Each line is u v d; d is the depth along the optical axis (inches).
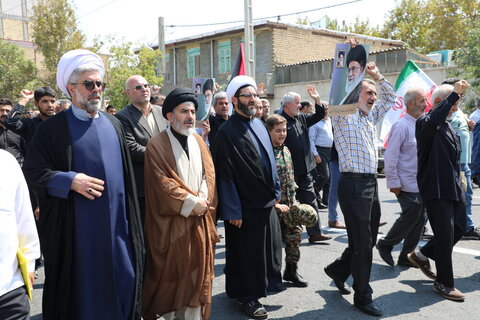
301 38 916.0
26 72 1060.5
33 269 101.3
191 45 1031.6
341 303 163.3
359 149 154.1
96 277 113.0
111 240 114.6
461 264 199.6
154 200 134.1
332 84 156.9
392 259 199.5
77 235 112.0
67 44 971.3
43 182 110.3
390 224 277.0
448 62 799.7
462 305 159.0
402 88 309.3
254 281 154.3
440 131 163.2
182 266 131.3
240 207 152.5
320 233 240.8
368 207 152.7
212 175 142.8
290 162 181.0
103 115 122.7
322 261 210.2
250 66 671.1
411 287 176.1
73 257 112.3
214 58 989.8
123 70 829.2
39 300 178.1
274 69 877.2
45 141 114.2
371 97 158.6
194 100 137.6
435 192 161.0
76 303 112.2
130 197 121.3
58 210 111.7
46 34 964.0
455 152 164.6
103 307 113.1
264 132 162.1
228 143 154.3
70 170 113.1
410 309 156.5
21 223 100.0
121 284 116.5
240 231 155.3
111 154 118.2
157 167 133.0
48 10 970.7
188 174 136.2
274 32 878.4
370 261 154.6
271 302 165.9
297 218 171.8
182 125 135.1
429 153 162.6
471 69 565.9
